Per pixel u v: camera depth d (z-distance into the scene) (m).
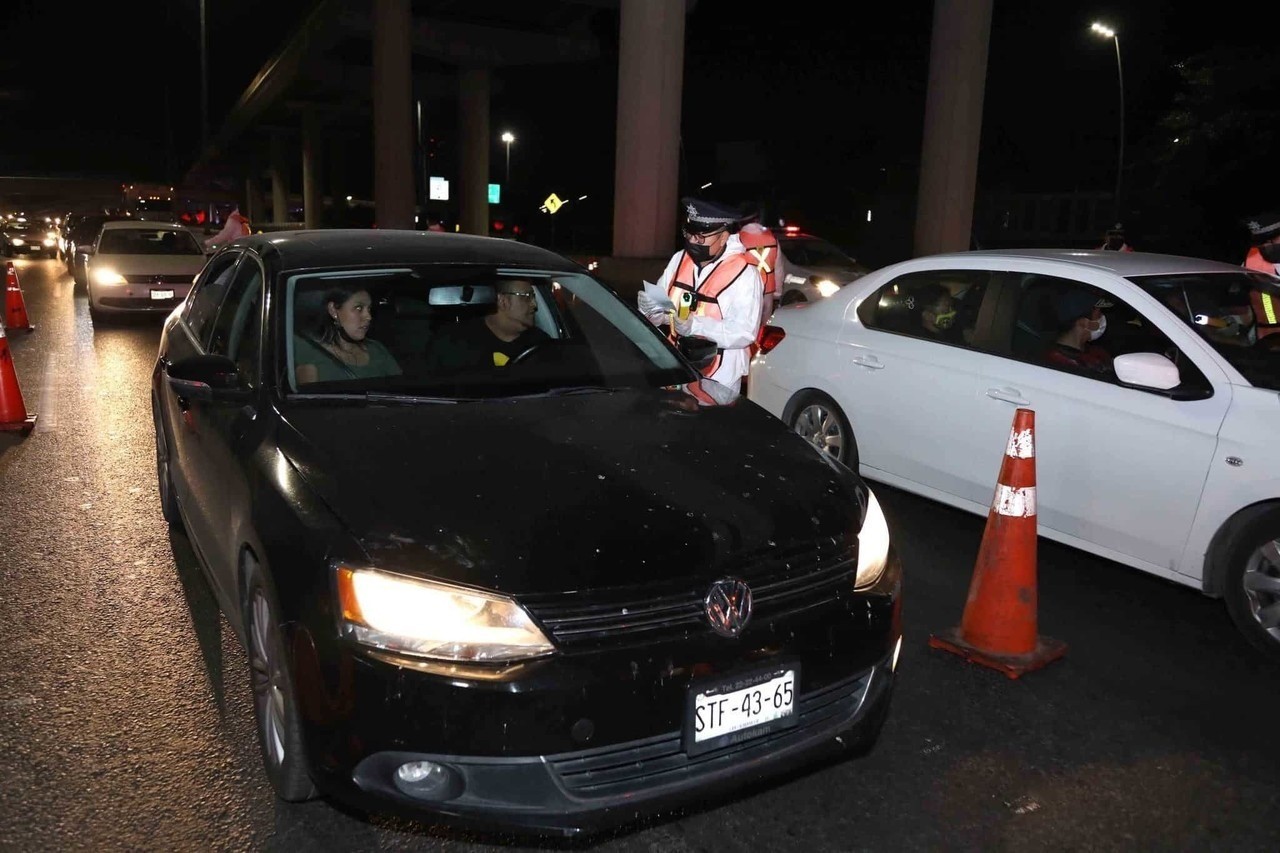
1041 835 3.29
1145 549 4.95
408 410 3.64
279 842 3.14
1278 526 4.44
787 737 3.10
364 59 42.41
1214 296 5.32
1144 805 3.46
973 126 22.55
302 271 4.15
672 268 6.10
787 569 3.07
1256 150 26.25
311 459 3.26
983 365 5.66
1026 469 4.36
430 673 2.70
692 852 3.16
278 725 3.19
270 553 3.06
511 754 2.71
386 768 2.77
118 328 14.48
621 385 4.11
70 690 3.99
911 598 5.14
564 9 35.88
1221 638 4.80
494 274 4.41
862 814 3.37
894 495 6.81
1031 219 39.41
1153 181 32.16
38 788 3.36
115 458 7.28
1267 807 3.46
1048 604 5.16
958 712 4.04
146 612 4.69
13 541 5.57
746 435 3.71
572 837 2.79
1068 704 4.12
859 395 6.37
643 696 2.80
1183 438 4.75
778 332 7.08
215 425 3.97
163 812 3.26
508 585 2.76
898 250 44.50
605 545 2.89
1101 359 5.25
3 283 22.12
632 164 20.28
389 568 2.78
